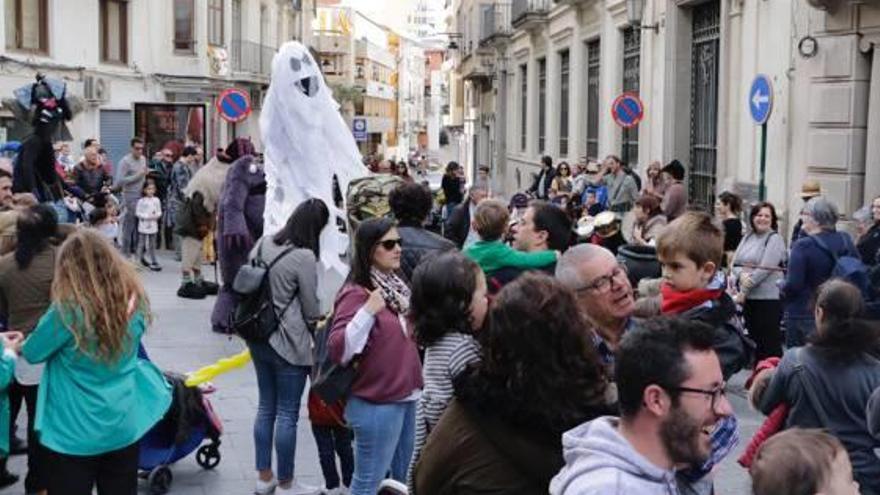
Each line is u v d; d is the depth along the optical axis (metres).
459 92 62.66
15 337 5.82
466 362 4.31
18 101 11.60
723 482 7.13
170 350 11.51
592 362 3.19
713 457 3.40
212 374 7.18
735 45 16.31
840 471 2.79
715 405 2.75
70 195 13.70
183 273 15.32
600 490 2.68
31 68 24.94
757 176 15.44
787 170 14.50
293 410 6.69
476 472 3.20
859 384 4.73
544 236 6.13
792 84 14.34
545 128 32.59
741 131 16.08
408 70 123.38
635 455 2.73
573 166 24.45
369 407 5.63
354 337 5.50
